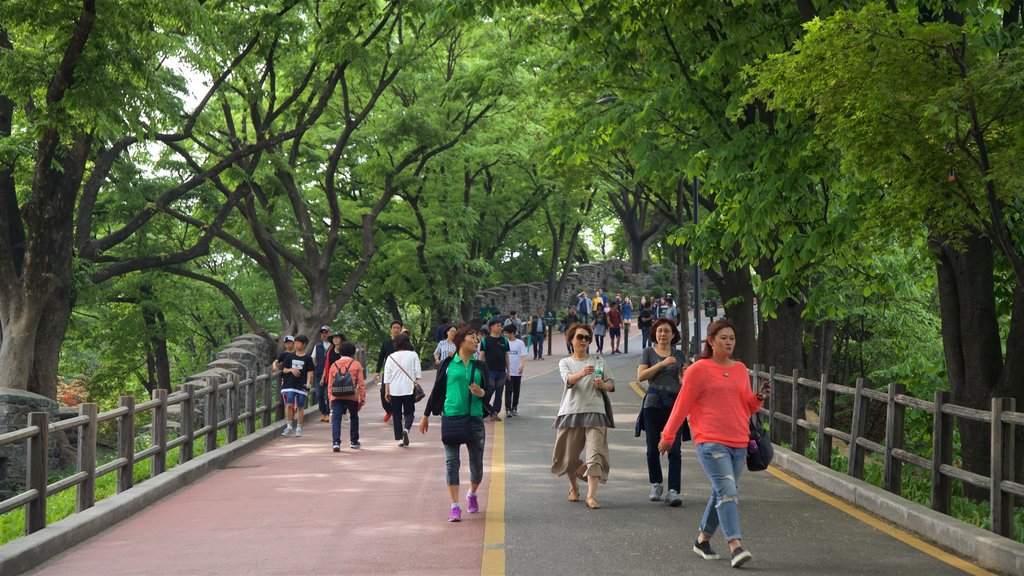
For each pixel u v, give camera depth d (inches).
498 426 736.3
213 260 1886.1
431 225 1684.3
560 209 2043.6
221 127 1419.8
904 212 392.8
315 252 1370.6
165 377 1770.4
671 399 420.8
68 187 892.6
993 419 331.6
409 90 1529.3
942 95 343.0
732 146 563.5
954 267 476.7
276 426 745.0
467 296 1804.9
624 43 635.5
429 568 308.0
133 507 427.8
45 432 363.3
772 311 623.5
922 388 812.0
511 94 1304.1
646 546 335.3
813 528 365.7
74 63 768.9
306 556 330.3
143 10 791.1
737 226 561.3
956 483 474.6
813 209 572.4
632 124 674.2
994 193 368.8
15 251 997.8
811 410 1109.7
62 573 316.8
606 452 414.9
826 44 365.7
